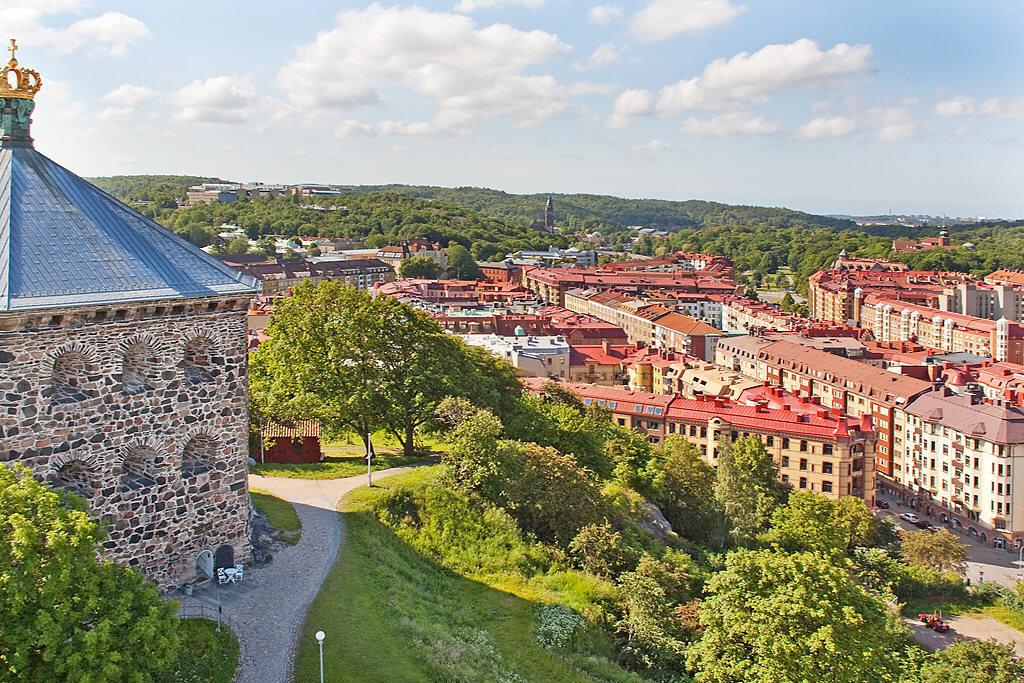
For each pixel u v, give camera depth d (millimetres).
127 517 49719
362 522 69438
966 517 159250
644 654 64688
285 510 70375
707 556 96938
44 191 49750
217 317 52938
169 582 52219
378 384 88938
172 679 42719
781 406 157625
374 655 48906
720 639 61344
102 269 48188
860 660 57469
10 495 36719
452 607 62188
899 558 128250
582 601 68750
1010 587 128250
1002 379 192375
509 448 83125
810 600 59344
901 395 179500
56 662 33875
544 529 82250
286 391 88500
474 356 107250
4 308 42656
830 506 114938
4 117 50375
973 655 74375
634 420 155750
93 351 47156
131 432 49375
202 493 53500
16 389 44312
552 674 56812
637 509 97812
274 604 52844
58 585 34562
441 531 73875
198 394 52500
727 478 111625
